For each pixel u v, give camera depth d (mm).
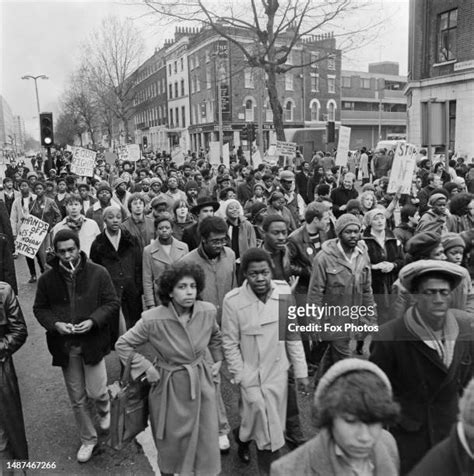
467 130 23781
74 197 6773
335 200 9719
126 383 3320
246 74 42938
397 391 2633
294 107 45812
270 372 3355
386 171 20406
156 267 5145
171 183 9766
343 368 2076
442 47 25375
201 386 3273
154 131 59094
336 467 2064
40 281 3998
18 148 87375
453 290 2654
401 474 2326
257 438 3324
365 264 4316
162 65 54906
